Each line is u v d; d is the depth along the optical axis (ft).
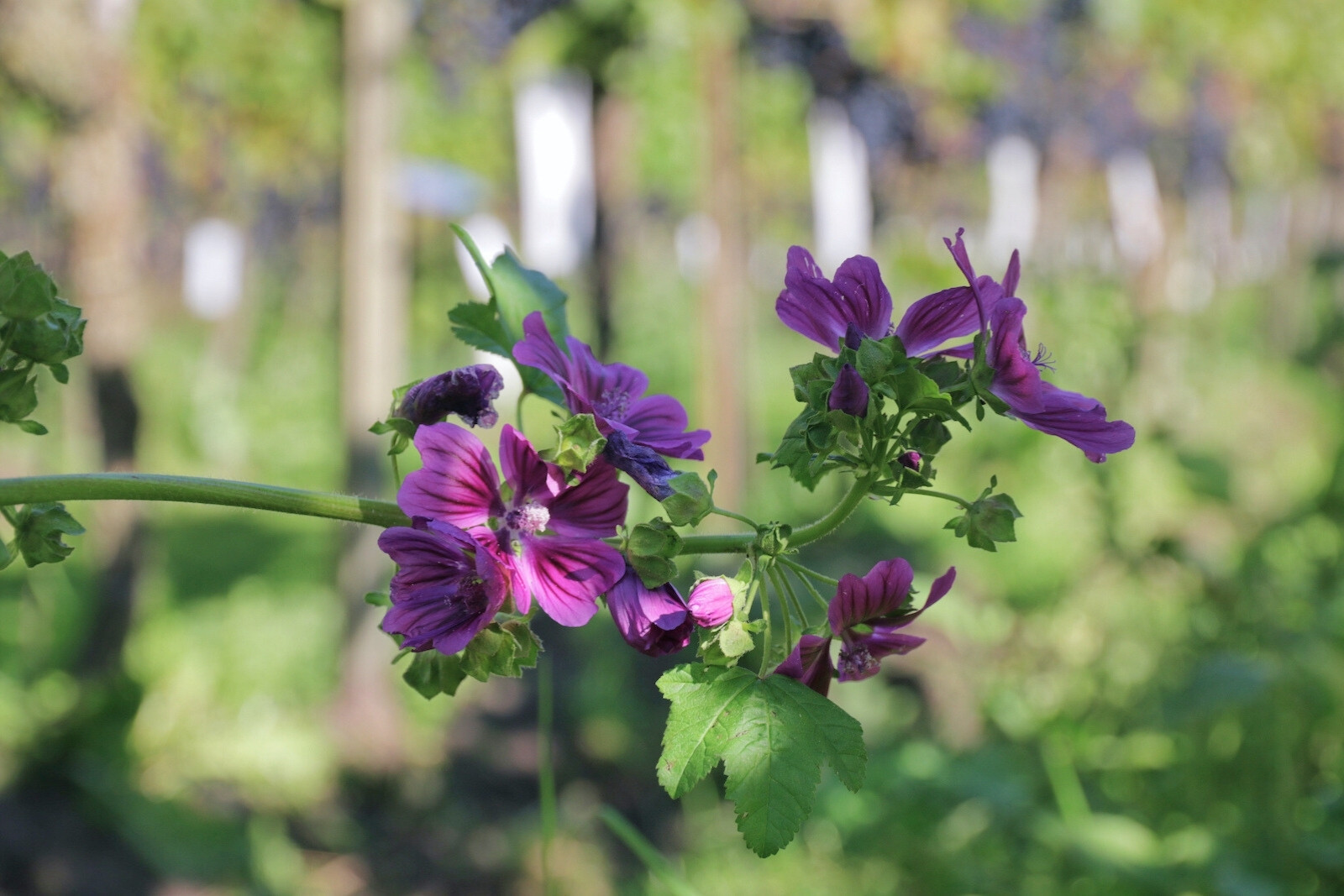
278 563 36.58
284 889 21.65
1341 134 57.21
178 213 60.49
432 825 24.49
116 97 25.41
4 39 23.81
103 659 25.52
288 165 49.78
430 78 43.32
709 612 4.98
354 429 27.35
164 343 60.44
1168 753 17.19
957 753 18.53
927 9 36.29
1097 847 15.05
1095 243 51.67
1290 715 16.08
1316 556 18.92
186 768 24.45
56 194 25.41
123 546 26.03
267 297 70.64
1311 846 14.69
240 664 27.99
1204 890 14.20
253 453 52.70
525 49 36.09
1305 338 39.50
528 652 4.92
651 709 29.27
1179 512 24.93
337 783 25.48
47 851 21.12
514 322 6.56
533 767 26.76
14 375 5.06
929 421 5.10
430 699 5.28
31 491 4.75
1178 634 19.75
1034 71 45.32
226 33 36.24
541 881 22.40
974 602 24.94
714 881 19.58
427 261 51.11
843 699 21.40
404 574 4.78
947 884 16.46
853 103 42.22
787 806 4.80
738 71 38.14
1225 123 52.80
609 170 37.76
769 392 55.01
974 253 49.70
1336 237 60.34
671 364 46.55
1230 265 64.28
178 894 20.94
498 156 49.70
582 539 5.07
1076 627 20.18
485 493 5.00
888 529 32.42
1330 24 45.83
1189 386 41.32
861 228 43.24
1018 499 28.81
